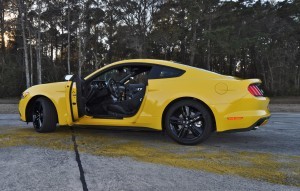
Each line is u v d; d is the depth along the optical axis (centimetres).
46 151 469
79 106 568
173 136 528
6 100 3781
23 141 535
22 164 406
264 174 379
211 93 507
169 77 538
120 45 5166
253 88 512
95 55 5303
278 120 898
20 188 329
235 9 5203
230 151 487
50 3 4656
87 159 430
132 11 4556
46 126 601
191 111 521
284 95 5188
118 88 611
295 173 383
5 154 451
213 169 396
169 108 530
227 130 502
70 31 5241
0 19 5078
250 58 5691
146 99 538
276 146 526
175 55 5416
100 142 537
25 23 4481
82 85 588
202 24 4766
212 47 4741
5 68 4944
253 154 469
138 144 526
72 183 344
